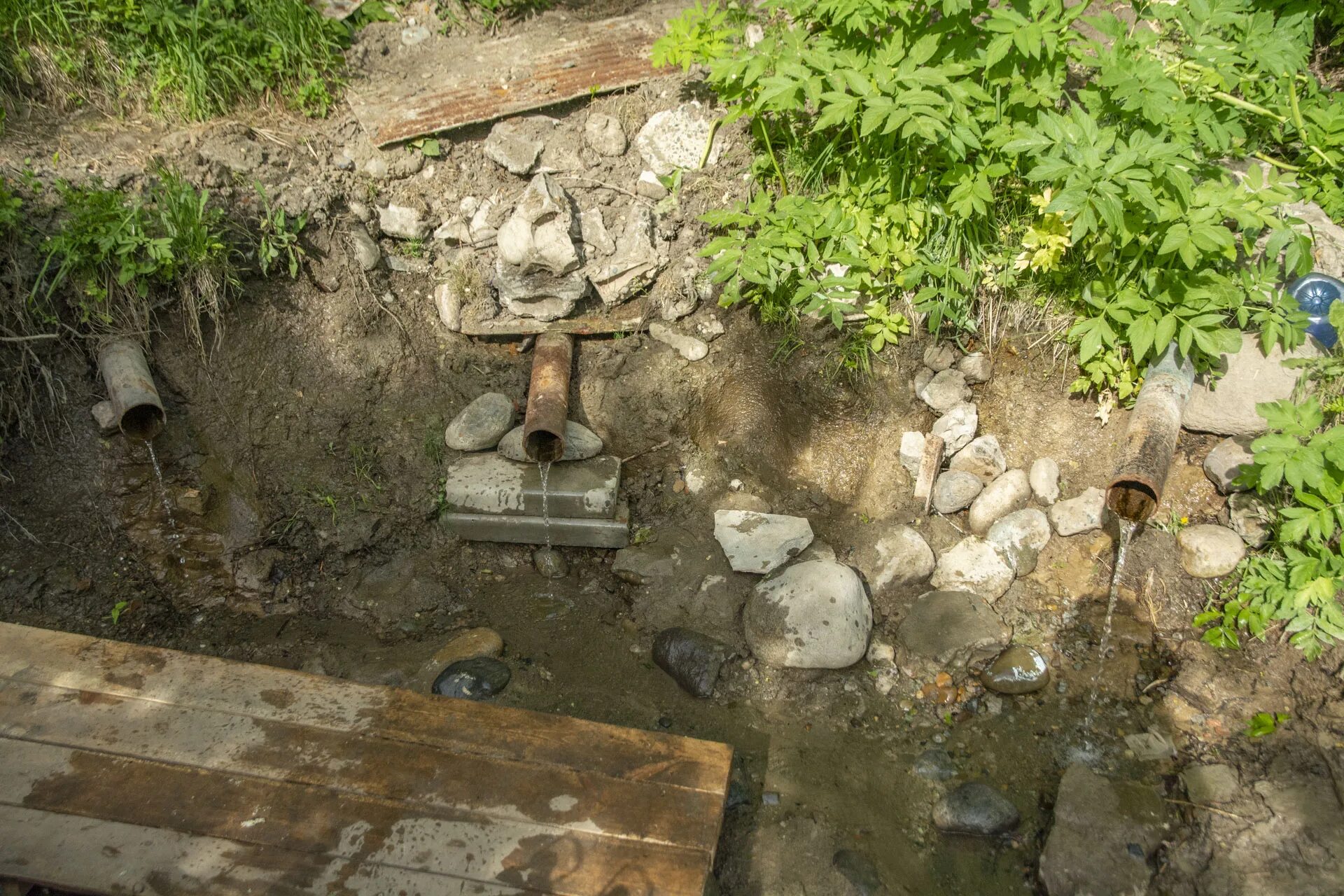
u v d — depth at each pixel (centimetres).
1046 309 474
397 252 518
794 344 500
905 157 457
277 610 470
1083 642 436
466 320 511
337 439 482
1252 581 422
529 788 341
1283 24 458
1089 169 394
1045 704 419
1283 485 431
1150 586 442
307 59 521
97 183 465
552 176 509
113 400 436
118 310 459
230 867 317
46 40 496
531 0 570
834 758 406
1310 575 396
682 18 481
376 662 443
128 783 338
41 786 336
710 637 446
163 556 470
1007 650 432
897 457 490
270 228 481
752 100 471
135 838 324
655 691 433
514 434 490
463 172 516
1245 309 420
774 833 378
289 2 522
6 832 324
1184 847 362
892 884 363
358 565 477
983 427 489
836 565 449
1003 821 376
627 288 507
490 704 371
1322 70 531
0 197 443
